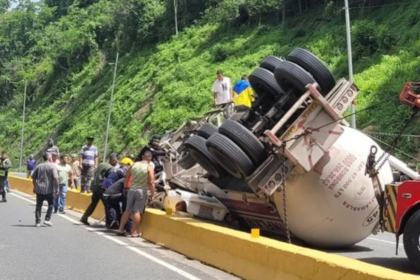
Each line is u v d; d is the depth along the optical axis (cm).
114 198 1476
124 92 6128
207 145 1034
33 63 9519
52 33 9688
